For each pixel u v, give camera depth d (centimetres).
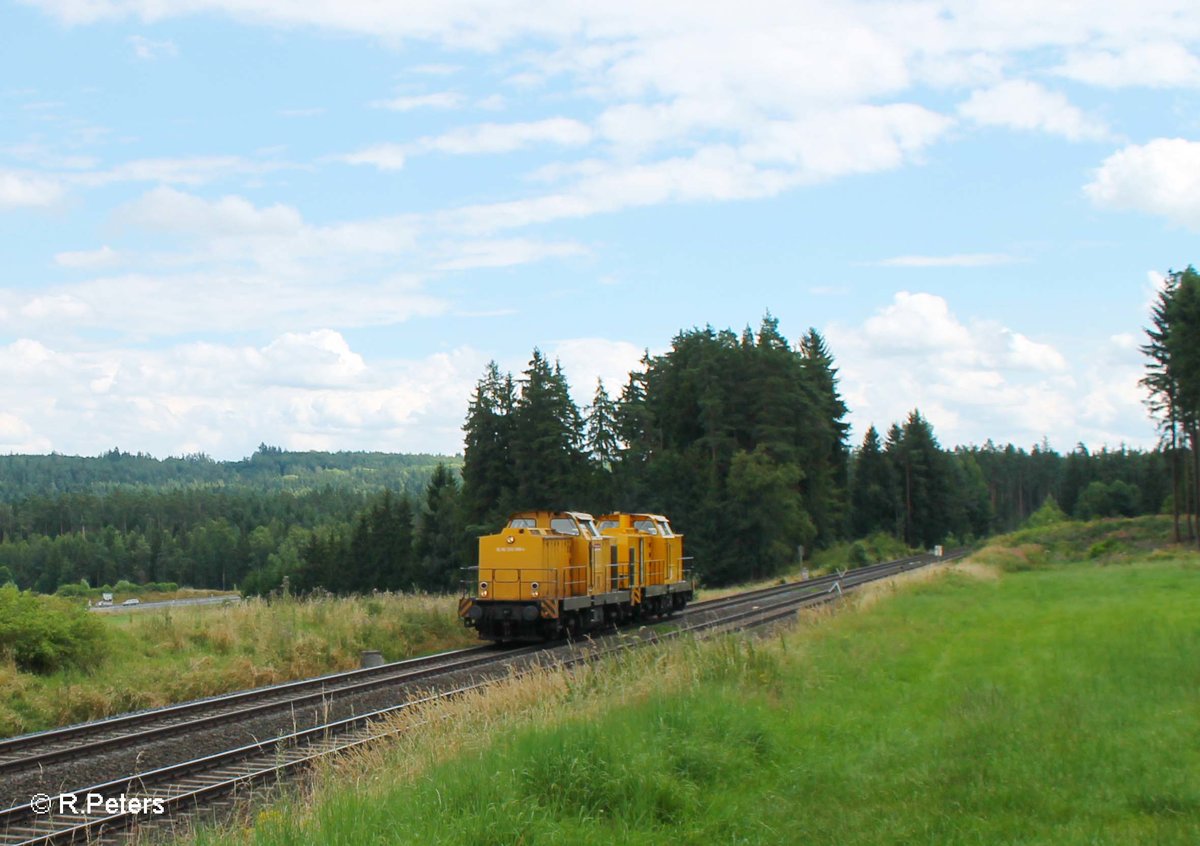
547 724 1210
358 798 977
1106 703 1484
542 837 889
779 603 3875
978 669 1881
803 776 1127
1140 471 15525
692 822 974
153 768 1374
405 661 2425
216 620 2567
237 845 907
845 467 10762
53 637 2041
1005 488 19950
